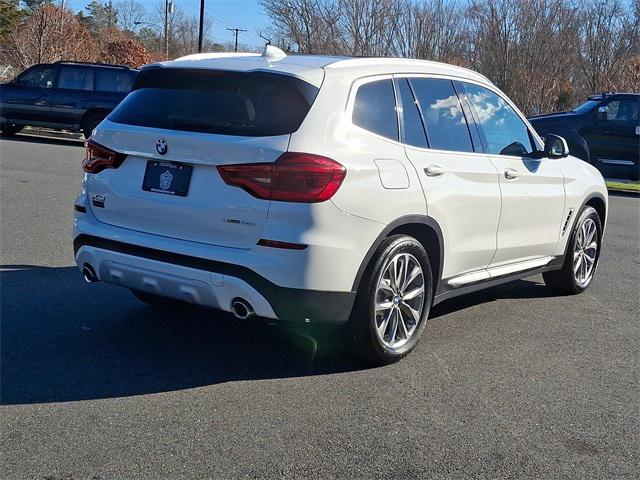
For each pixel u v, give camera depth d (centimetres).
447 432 414
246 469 362
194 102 473
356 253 454
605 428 430
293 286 433
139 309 604
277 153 433
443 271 539
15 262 718
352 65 494
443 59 2992
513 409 450
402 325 509
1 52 3747
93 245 494
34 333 536
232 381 469
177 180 461
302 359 512
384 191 470
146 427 400
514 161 612
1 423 398
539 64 2986
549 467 381
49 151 1750
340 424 415
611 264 897
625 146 1723
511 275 631
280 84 458
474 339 580
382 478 361
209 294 448
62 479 347
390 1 2994
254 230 436
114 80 1933
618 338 602
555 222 670
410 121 518
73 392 441
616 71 3041
